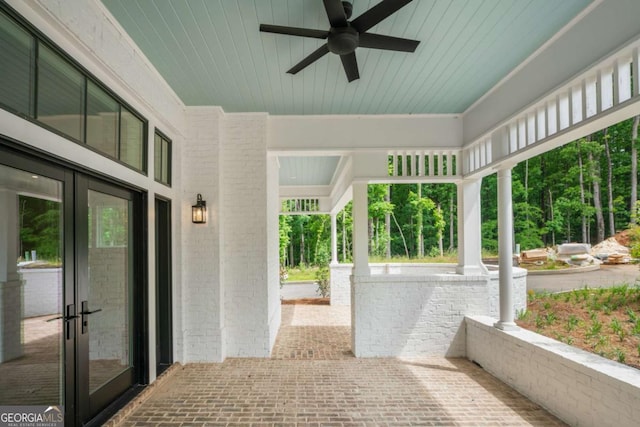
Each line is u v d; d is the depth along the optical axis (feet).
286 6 8.16
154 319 11.94
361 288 14.84
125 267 10.91
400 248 62.34
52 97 7.30
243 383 11.93
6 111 6.02
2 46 6.01
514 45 9.98
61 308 7.84
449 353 14.75
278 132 15.65
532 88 10.62
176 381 12.14
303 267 61.98
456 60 10.80
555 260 34.73
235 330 14.93
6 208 6.61
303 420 9.39
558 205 46.01
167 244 13.82
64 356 7.85
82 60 8.16
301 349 15.83
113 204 10.26
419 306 14.80
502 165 12.64
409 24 8.92
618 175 43.06
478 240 15.79
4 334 6.56
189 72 11.57
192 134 14.69
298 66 9.37
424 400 10.57
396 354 14.71
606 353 10.39
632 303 14.51
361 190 15.65
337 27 7.62
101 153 8.98
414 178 15.65
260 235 15.17
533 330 13.37
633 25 7.17
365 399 10.64
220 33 9.32
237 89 12.94
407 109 15.08
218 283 14.39
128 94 10.28
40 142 6.82
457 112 15.47
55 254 7.72
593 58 8.23
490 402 10.42
